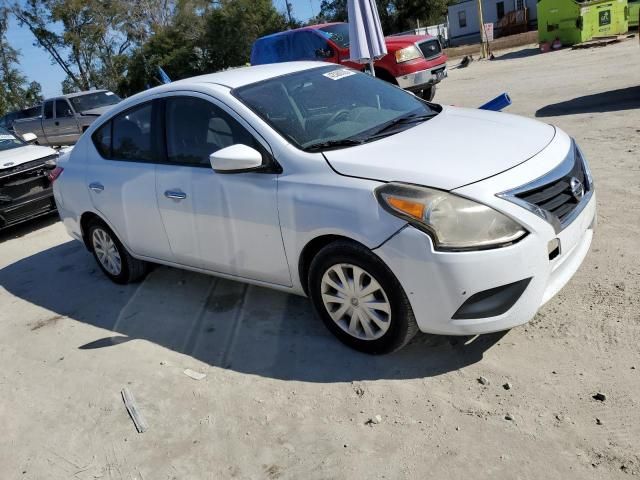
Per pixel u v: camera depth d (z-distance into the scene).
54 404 3.59
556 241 2.95
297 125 3.64
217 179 3.76
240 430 3.03
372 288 3.17
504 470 2.46
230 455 2.87
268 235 3.55
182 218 4.08
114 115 4.73
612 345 3.08
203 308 4.44
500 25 39.94
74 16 47.28
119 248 4.97
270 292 4.47
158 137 4.26
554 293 3.02
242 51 45.97
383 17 48.47
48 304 5.16
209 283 4.86
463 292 2.85
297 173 3.37
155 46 46.41
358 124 3.78
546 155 3.19
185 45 46.47
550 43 18.33
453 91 13.52
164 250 4.43
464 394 2.96
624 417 2.61
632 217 4.48
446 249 2.83
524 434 2.63
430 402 2.95
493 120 3.80
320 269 3.37
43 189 7.64
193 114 4.00
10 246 7.35
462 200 2.84
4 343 4.55
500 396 2.89
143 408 3.36
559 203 3.04
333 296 3.41
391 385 3.14
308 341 3.70
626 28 17.16
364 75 4.52
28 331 4.68
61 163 5.26
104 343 4.23
